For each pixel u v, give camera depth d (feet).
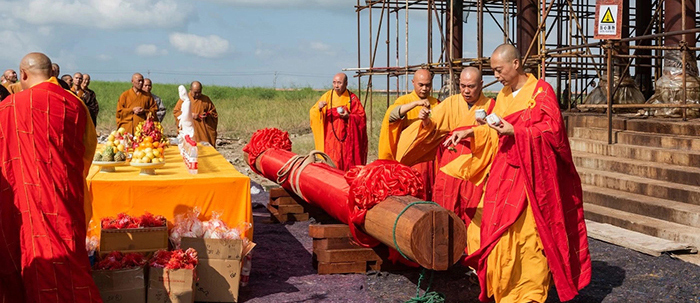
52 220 14.17
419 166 23.76
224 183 19.39
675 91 38.37
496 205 16.76
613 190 30.12
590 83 59.06
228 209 19.51
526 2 51.03
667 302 18.53
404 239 15.65
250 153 30.42
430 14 49.65
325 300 18.43
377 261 21.08
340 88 33.68
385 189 17.16
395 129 23.54
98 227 18.56
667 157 30.30
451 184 20.22
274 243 25.41
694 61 39.63
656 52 49.14
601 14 34.22
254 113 94.02
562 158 16.67
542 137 16.19
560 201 16.46
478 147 18.28
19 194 14.20
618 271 21.24
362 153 34.27
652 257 22.57
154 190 18.88
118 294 16.43
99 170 20.67
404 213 15.96
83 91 44.93
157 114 45.19
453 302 18.47
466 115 21.83
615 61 45.75
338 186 20.75
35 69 15.11
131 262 16.80
